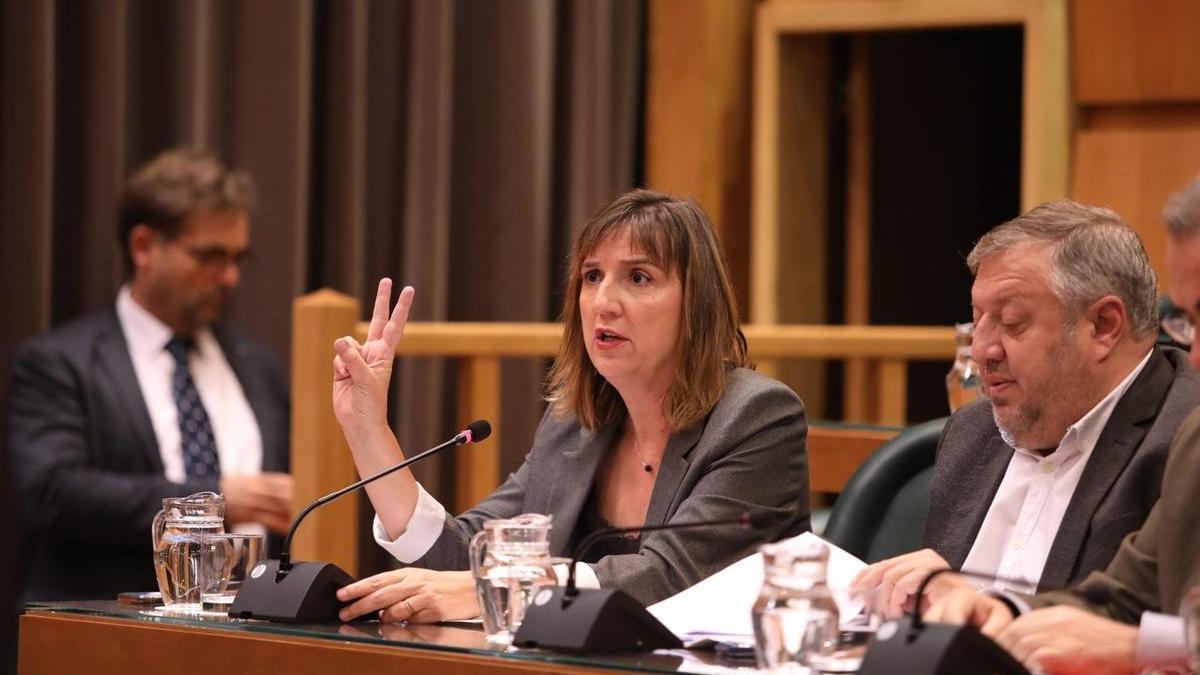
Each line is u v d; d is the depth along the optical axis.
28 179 11.69
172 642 5.97
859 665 5.05
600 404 7.80
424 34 13.82
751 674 5.03
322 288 13.60
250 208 12.15
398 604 6.24
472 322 14.42
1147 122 13.47
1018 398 6.57
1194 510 5.81
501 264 14.35
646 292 7.41
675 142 14.77
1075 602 5.81
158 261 11.80
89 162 12.16
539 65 14.40
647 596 6.82
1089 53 13.48
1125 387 6.55
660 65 14.84
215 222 11.86
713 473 7.23
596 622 5.34
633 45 15.04
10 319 11.72
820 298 15.19
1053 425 6.63
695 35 14.71
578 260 7.68
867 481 7.99
